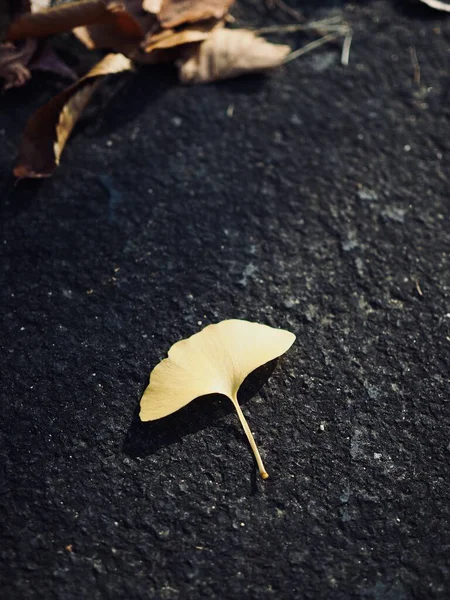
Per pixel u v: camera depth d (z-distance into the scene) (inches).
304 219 13.9
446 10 16.8
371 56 16.2
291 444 11.6
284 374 12.2
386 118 15.3
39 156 14.1
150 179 14.3
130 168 14.4
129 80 15.5
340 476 11.4
